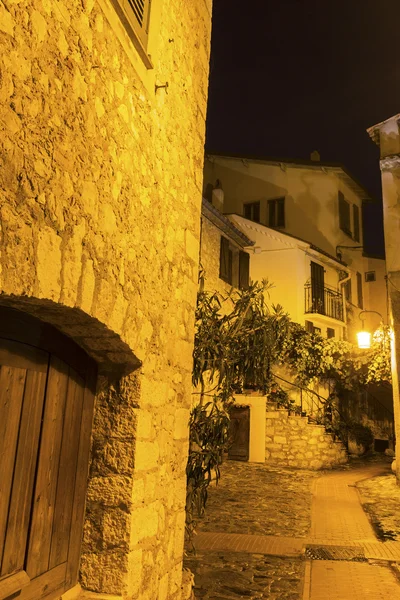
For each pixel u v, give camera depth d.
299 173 21.44
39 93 2.08
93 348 2.92
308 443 14.23
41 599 2.53
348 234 21.86
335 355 16.69
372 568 5.63
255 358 5.83
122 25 2.88
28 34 2.01
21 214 1.95
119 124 2.83
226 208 22.09
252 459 14.65
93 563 2.89
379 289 23.50
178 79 3.88
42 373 2.60
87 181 2.46
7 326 2.32
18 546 2.40
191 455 4.84
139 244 3.09
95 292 2.52
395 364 10.77
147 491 3.13
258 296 6.20
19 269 1.94
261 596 4.77
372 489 10.55
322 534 7.12
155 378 3.30
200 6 4.54
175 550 3.59
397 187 11.17
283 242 17.86
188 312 4.03
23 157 1.97
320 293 18.67
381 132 11.51
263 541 6.63
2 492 2.29
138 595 2.98
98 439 3.04
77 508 2.88
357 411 19.33
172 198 3.70
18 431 2.41
